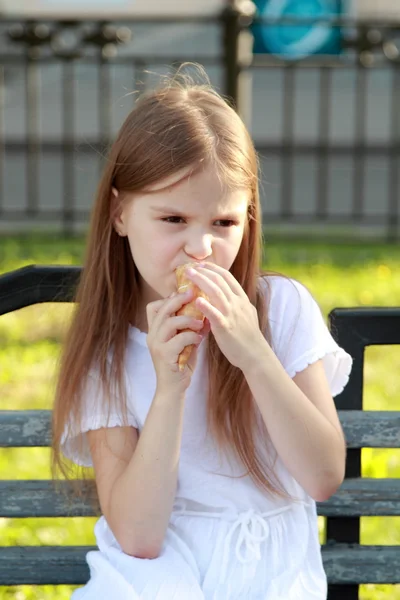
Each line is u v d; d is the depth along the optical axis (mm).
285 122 16172
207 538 3592
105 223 3738
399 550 3938
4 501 3879
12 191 16828
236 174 3434
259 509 3660
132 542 3484
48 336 9562
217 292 3336
